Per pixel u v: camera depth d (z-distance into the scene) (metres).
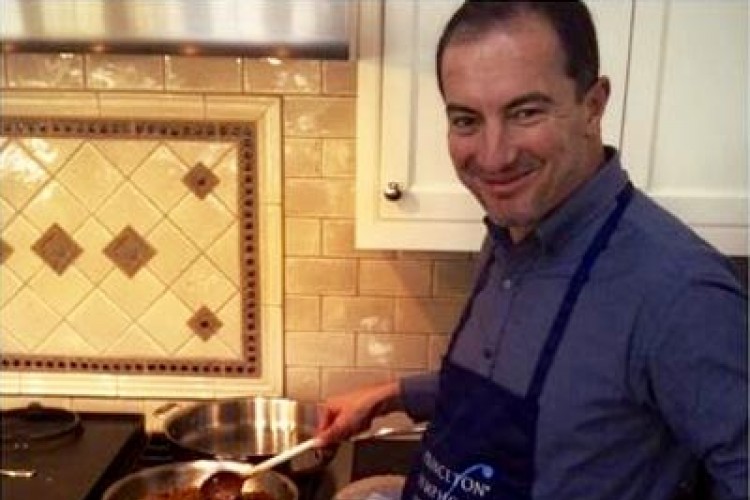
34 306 1.60
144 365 1.63
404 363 1.60
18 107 1.50
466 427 0.93
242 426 1.58
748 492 0.73
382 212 1.24
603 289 0.82
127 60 1.47
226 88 1.47
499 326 0.92
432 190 1.22
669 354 0.76
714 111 1.16
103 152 1.52
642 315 0.79
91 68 1.47
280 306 1.58
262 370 1.62
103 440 1.51
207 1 1.05
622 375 0.80
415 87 1.18
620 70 1.16
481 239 1.24
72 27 1.07
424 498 0.98
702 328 0.75
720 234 1.21
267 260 1.56
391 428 1.58
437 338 1.58
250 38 1.07
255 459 1.37
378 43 1.17
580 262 0.85
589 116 0.82
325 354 1.60
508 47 0.75
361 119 1.20
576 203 0.85
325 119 1.48
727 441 0.74
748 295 0.80
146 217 1.55
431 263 1.55
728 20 1.13
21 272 1.59
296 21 1.05
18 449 1.46
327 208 1.53
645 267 0.80
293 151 1.50
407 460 1.54
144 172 1.53
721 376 0.74
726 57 1.14
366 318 1.58
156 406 1.64
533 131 0.77
